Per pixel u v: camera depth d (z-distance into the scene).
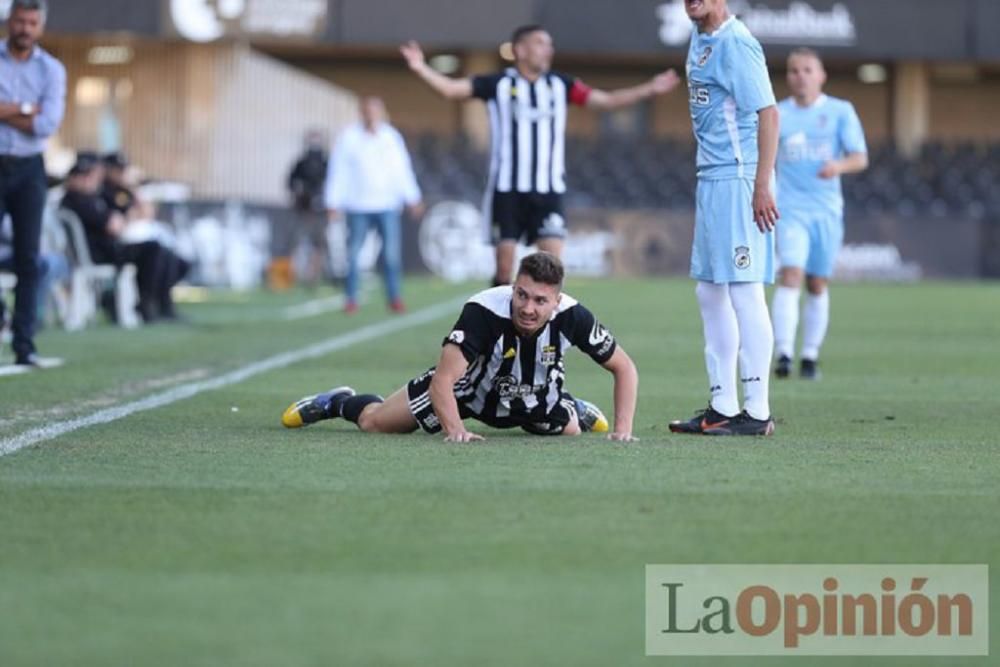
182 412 30.61
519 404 25.95
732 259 27.39
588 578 16.17
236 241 89.62
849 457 24.84
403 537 18.02
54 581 15.98
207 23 99.69
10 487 21.19
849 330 59.38
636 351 47.75
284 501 20.19
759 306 27.64
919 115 133.75
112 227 55.28
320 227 86.19
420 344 49.62
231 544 17.64
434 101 136.62
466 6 109.44
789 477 22.50
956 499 20.83
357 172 65.06
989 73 139.25
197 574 16.27
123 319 56.84
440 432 26.77
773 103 27.16
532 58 42.12
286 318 62.50
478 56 132.00
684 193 115.69
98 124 100.38
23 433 26.92
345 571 16.41
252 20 100.94
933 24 116.38
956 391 37.12
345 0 106.88
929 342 53.59
